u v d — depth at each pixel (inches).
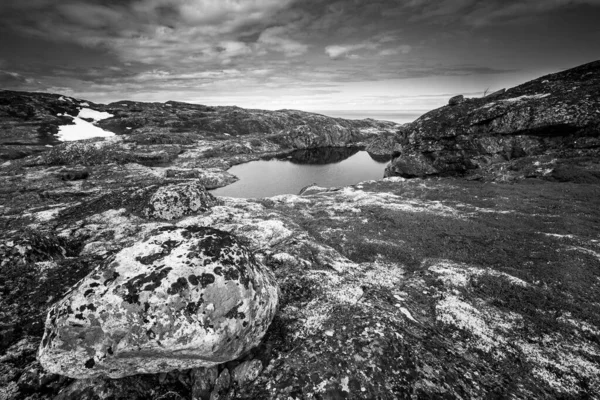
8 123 5743.1
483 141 2043.6
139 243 436.8
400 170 2380.7
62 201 2111.2
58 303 387.9
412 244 956.0
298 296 575.8
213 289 386.0
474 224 1064.8
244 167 4308.6
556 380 425.7
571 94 1825.8
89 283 385.4
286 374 386.6
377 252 912.9
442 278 695.1
